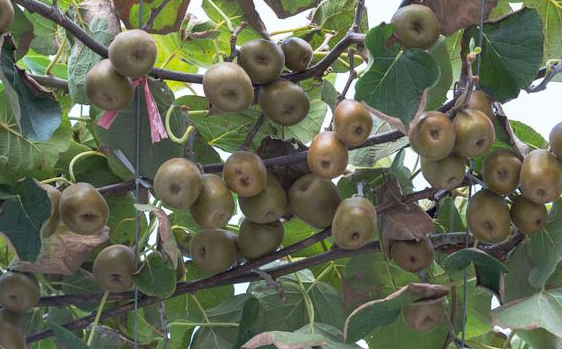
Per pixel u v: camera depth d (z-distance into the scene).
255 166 1.33
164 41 1.68
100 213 1.36
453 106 1.35
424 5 1.37
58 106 1.34
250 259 1.44
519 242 1.44
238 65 1.34
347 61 1.69
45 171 1.49
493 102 1.38
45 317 1.68
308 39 1.69
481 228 1.36
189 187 1.31
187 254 1.67
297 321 1.62
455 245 1.47
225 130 1.57
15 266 1.44
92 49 1.34
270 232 1.42
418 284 1.33
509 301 1.44
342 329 1.62
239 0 1.40
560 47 1.59
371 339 1.59
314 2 1.52
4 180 1.48
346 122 1.29
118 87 1.32
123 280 1.42
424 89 1.29
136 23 1.45
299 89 1.39
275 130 1.56
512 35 1.36
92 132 1.59
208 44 1.66
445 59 1.44
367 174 1.51
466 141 1.29
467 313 1.65
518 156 1.35
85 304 1.60
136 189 1.41
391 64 1.29
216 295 1.69
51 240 1.45
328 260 1.46
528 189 1.33
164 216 1.32
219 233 1.43
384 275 1.57
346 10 1.67
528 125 1.60
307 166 1.41
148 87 1.39
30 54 1.81
